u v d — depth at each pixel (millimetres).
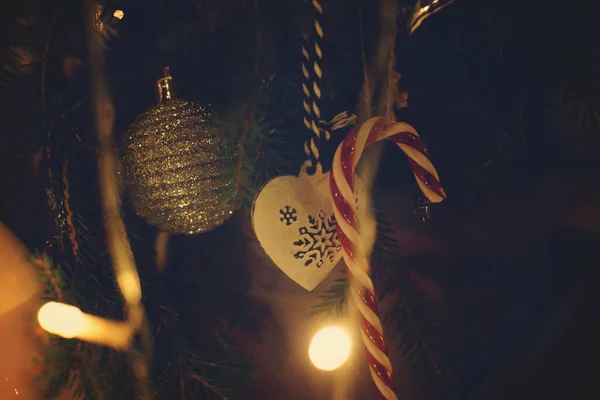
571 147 522
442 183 517
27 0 444
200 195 439
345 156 422
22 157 471
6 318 472
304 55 438
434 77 497
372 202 494
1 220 493
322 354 417
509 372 538
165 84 452
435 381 475
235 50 455
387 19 447
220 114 451
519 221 553
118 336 458
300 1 449
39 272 456
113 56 477
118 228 462
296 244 445
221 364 473
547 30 453
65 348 448
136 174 439
